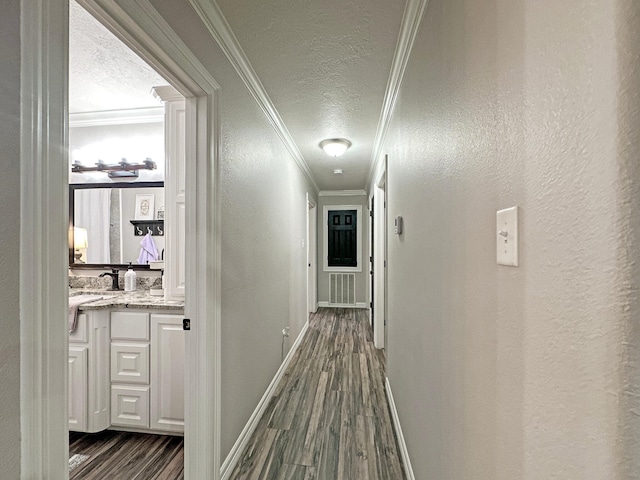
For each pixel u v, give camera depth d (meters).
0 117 0.59
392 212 2.21
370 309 4.62
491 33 0.69
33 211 0.64
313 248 5.53
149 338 1.89
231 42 1.54
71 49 1.79
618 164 0.36
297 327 3.70
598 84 0.39
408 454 1.60
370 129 2.73
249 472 1.63
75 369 1.85
